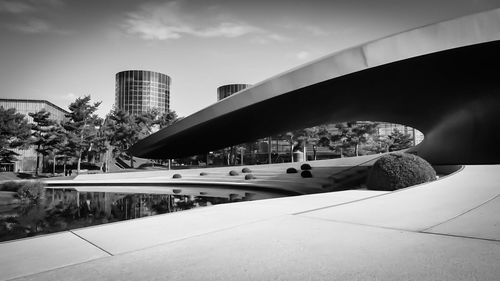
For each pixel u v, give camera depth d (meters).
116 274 3.15
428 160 30.39
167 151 29.72
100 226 5.40
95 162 65.56
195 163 76.06
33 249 4.07
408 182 10.79
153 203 16.20
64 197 19.42
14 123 45.88
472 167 14.39
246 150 77.19
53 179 36.78
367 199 8.04
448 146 26.42
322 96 18.14
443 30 13.46
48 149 47.84
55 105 81.50
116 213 12.73
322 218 5.75
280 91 15.83
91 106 47.97
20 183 20.47
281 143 75.50
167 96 119.69
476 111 20.20
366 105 23.22
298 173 33.75
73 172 53.75
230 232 4.85
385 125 85.69
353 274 2.97
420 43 13.67
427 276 2.86
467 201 6.90
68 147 45.75
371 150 69.38
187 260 3.54
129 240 4.47
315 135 57.19
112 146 57.31
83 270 3.28
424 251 3.58
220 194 21.23
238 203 7.98
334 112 24.56
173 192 22.70
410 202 7.19
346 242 4.09
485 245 3.73
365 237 4.31
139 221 5.77
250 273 3.09
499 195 7.46
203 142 27.17
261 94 16.38
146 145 25.31
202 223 5.56
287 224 5.32
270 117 21.39
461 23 13.27
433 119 26.14
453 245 3.78
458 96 19.64
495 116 19.39
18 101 71.12
